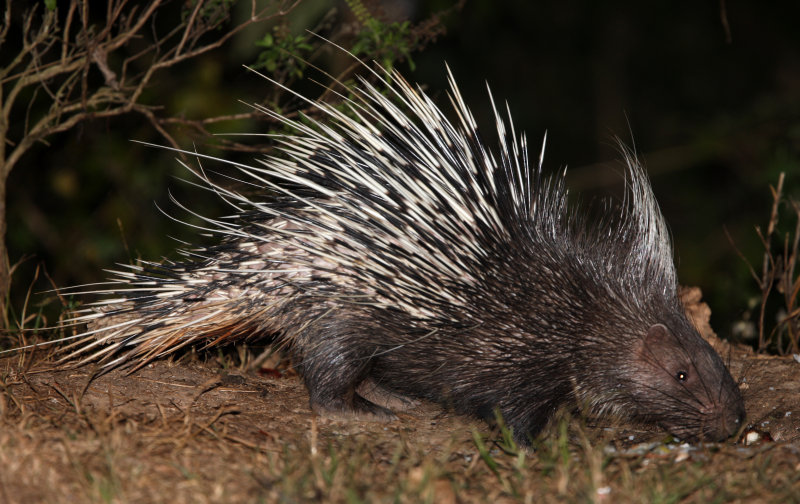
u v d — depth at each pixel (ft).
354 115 30.76
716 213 64.75
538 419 24.54
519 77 74.02
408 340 24.18
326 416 24.75
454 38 66.18
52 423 21.53
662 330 23.84
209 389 25.67
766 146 63.77
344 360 24.59
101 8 36.06
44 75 29.27
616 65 76.13
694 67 75.77
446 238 23.48
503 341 23.98
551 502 18.72
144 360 25.43
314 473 19.31
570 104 76.48
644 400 24.25
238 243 25.05
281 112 30.22
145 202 41.65
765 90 73.92
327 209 23.86
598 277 24.79
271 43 29.30
